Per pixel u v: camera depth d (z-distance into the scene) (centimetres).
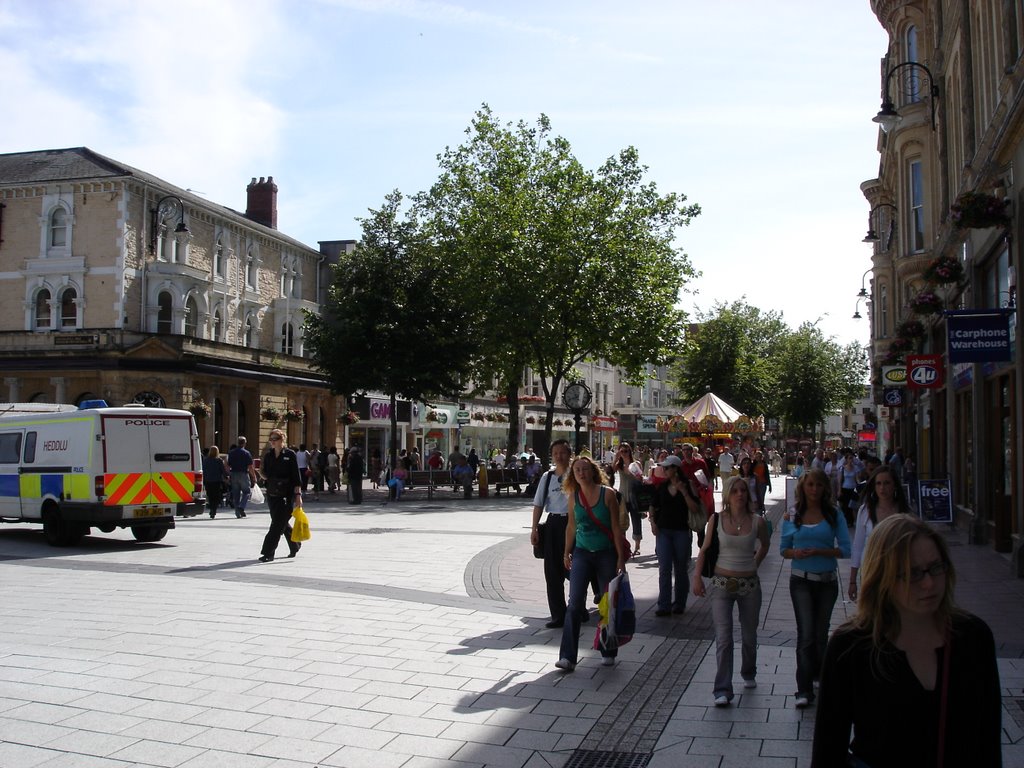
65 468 1611
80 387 3559
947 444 2067
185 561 1389
